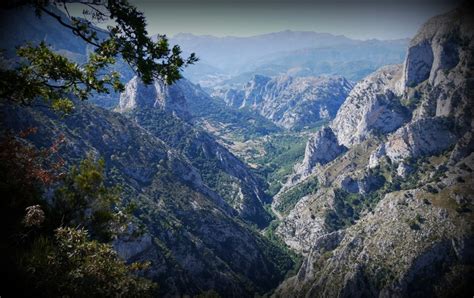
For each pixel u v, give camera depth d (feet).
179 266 507.30
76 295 64.13
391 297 464.65
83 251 70.69
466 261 462.60
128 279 72.69
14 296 58.03
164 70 84.23
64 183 84.28
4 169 78.64
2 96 77.77
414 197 556.10
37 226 72.38
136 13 81.30
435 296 450.30
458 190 526.16
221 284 559.79
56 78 85.71
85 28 80.84
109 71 93.40
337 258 543.80
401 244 501.56
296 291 574.97
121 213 87.15
